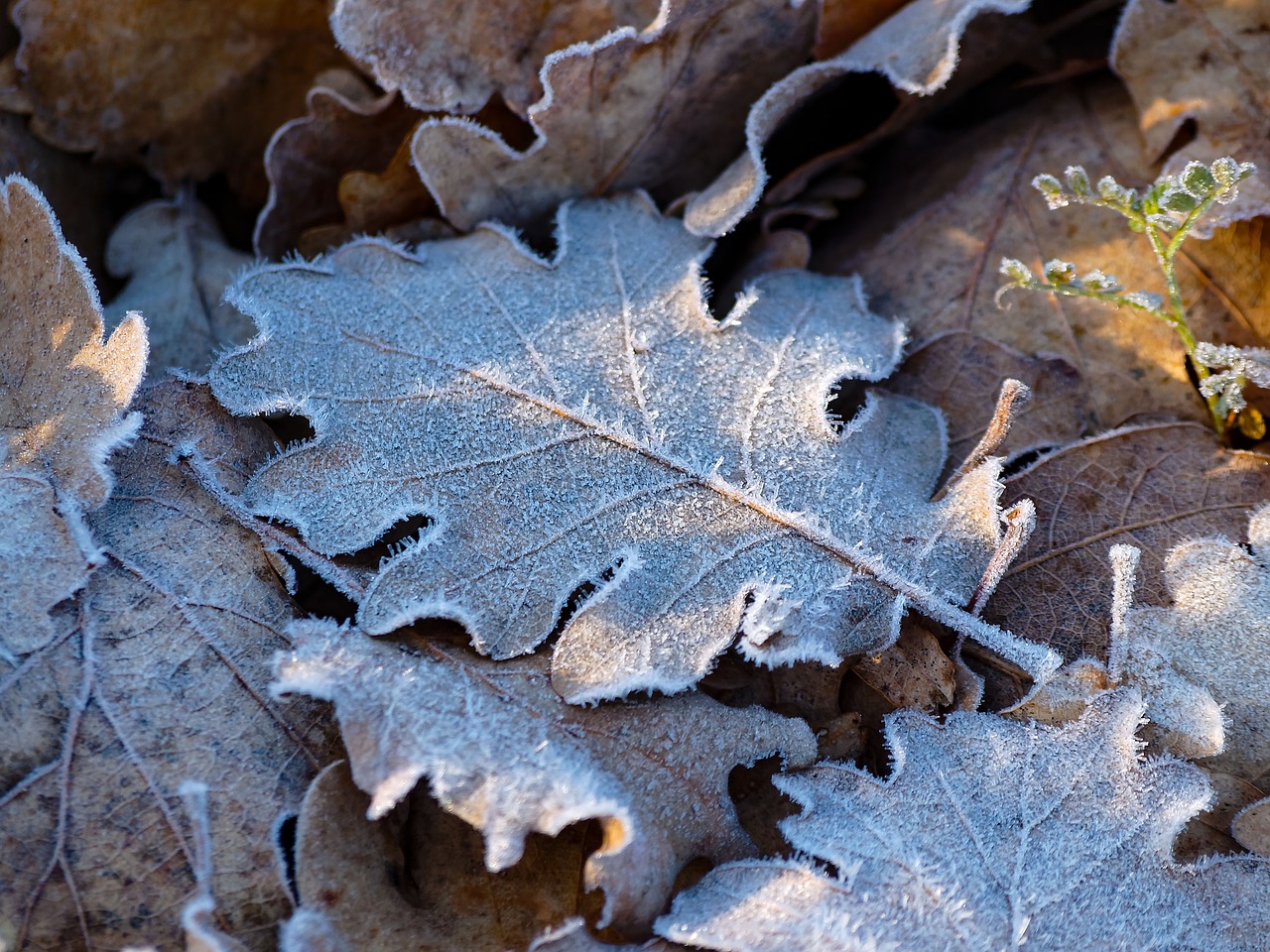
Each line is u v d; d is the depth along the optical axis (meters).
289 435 0.39
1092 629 0.38
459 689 0.36
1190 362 0.39
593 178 0.40
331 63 0.43
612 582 0.37
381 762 0.35
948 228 0.41
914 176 0.42
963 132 0.42
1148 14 0.40
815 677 0.38
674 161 0.41
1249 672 0.37
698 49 0.39
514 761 0.35
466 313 0.39
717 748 0.36
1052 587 0.38
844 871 0.35
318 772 0.36
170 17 0.42
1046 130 0.41
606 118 0.40
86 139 0.42
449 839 0.36
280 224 0.41
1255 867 0.36
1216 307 0.39
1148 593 0.38
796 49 0.40
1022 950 0.35
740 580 0.37
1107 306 0.40
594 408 0.38
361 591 0.37
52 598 0.36
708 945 0.35
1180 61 0.40
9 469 0.37
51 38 0.41
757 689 0.37
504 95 0.40
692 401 0.38
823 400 0.38
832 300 0.40
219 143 0.43
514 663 0.36
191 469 0.37
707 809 0.36
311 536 0.37
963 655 0.38
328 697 0.35
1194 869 0.36
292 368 0.38
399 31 0.39
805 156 0.42
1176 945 0.36
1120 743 0.36
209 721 0.36
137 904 0.35
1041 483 0.39
